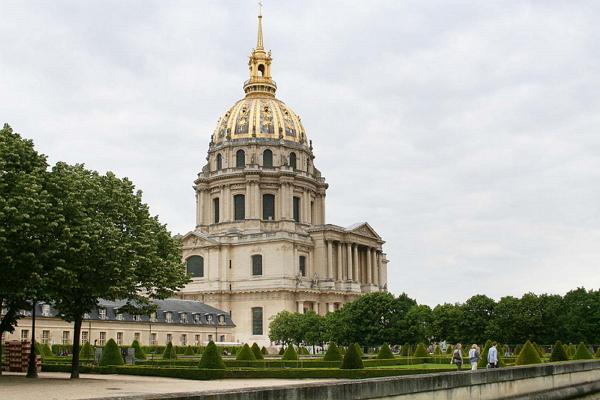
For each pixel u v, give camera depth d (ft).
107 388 153.28
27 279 159.33
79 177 179.01
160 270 196.54
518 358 214.69
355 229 579.07
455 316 408.46
